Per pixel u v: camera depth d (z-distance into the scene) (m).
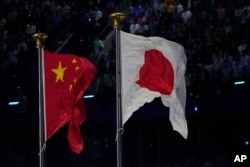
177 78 48.12
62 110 49.41
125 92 47.81
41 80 49.56
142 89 48.06
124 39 48.00
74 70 49.31
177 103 48.00
